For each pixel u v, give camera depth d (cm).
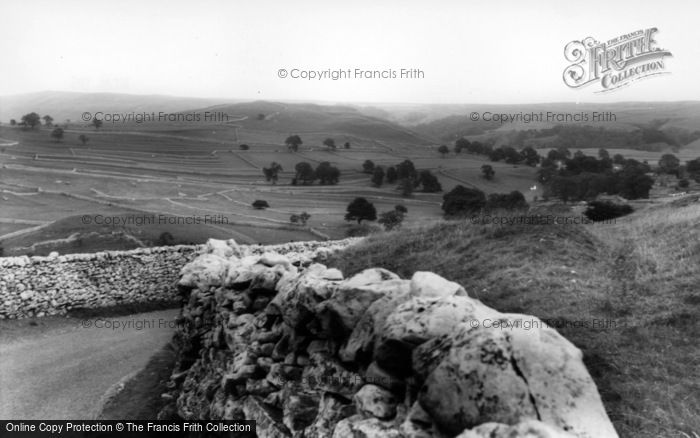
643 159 8669
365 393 732
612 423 602
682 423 592
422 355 680
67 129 13738
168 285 3350
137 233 5369
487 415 570
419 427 623
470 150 12619
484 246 1451
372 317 834
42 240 5025
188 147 13450
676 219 1566
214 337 1495
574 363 612
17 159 10069
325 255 2108
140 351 2328
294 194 9225
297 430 872
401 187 9281
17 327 2627
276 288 1307
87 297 3002
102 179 9375
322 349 962
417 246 1669
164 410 1560
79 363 2153
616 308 936
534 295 1051
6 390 1847
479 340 629
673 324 841
